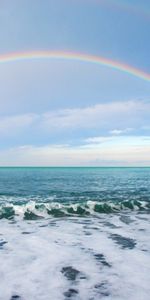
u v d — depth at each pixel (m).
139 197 19.92
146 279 5.25
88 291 4.74
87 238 8.28
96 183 35.34
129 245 7.53
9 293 4.67
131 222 10.84
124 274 5.48
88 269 5.75
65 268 5.81
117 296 4.54
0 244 7.59
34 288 4.87
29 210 12.12
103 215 12.34
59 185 31.98
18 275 5.45
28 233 8.89
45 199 19.12
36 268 5.82
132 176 58.34
